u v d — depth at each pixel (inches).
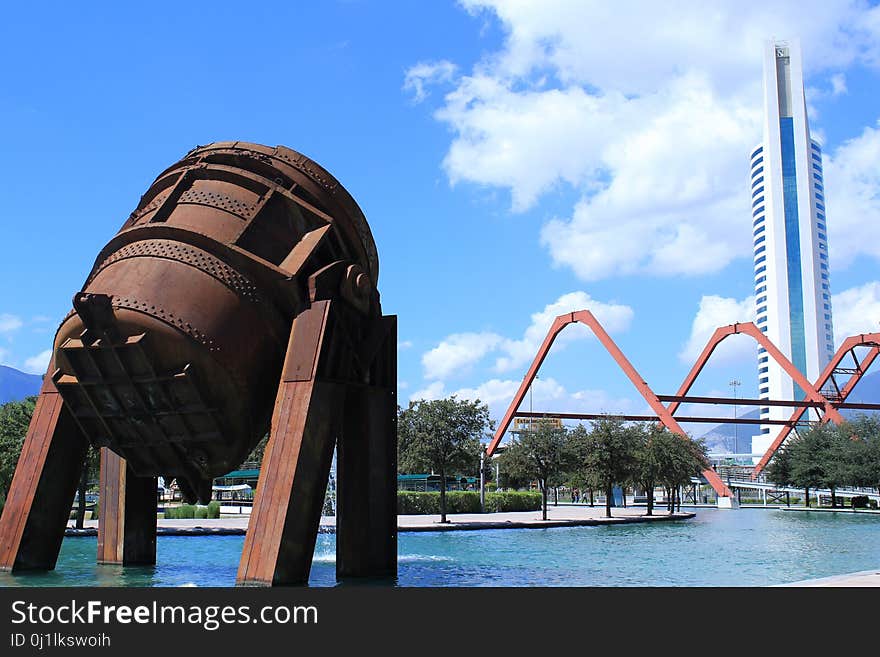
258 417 679.7
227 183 705.0
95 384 646.5
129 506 852.0
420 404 2209.6
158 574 767.7
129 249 668.1
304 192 716.7
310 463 608.7
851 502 3799.2
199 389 631.2
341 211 732.0
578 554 1238.9
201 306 633.0
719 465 5329.7
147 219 700.7
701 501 4901.6
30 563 695.7
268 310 656.4
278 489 595.5
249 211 685.9
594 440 2657.5
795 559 1195.9
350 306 690.2
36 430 714.8
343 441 745.0
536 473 2524.6
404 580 744.3
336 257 710.5
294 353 634.8
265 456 611.5
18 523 690.8
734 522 2496.3
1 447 1581.0
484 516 2556.6
